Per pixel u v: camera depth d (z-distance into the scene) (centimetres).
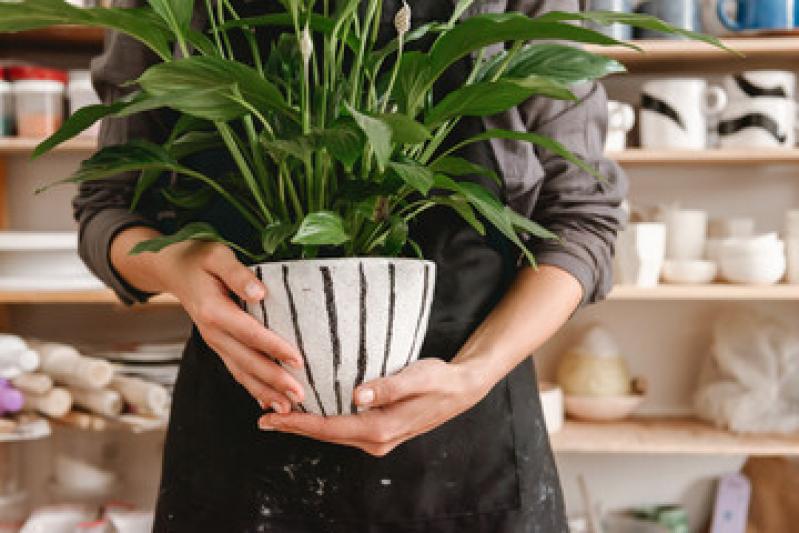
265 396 67
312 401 66
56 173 212
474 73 72
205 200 81
